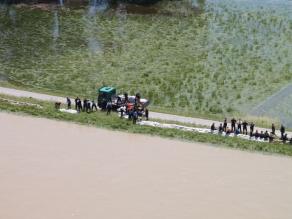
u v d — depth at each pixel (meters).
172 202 37.88
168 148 46.75
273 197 39.50
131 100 57.50
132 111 53.31
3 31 81.75
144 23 86.75
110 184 39.59
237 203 38.41
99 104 57.03
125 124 51.03
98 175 40.78
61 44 77.50
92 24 85.44
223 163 44.59
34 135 47.16
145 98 61.94
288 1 100.50
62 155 43.72
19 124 49.19
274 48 78.62
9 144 44.97
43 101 57.69
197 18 89.75
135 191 38.97
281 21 89.31
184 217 36.12
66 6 92.94
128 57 73.50
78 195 37.88
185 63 72.31
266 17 91.00
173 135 49.34
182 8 94.12
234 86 66.31
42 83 64.75
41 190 38.19
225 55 75.44
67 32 81.94
